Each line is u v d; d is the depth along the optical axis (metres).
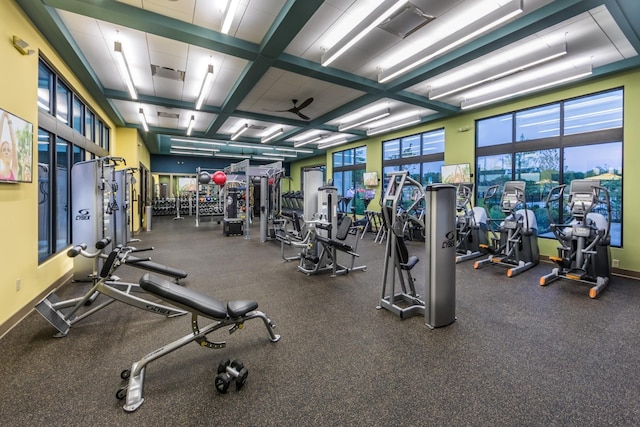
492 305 3.36
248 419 1.66
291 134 10.02
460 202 6.17
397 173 3.26
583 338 2.59
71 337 2.56
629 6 3.06
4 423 1.61
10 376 2.01
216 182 9.43
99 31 3.74
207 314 2.03
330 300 3.51
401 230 3.23
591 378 2.04
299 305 3.35
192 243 7.42
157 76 5.21
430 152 8.16
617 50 4.13
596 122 4.92
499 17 3.11
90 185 4.04
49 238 3.83
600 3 3.02
